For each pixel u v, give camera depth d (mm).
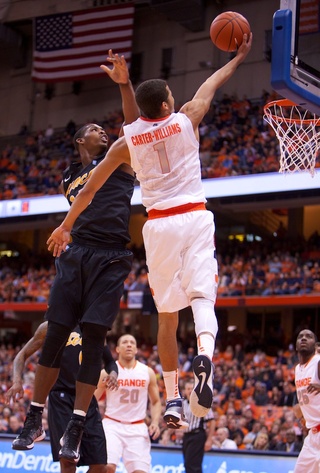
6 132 34625
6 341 30281
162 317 4430
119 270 4922
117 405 9547
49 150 31297
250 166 24828
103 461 6473
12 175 30594
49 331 4785
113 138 29797
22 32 33750
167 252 4199
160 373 20672
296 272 23641
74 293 4828
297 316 26438
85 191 4375
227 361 21750
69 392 6641
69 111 33250
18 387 5664
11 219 27688
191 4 28297
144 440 9586
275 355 24156
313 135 6609
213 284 4160
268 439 14727
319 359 8359
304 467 8609
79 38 29016
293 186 21484
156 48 31250
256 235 30312
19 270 30328
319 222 29500
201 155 26203
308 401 8617
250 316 27188
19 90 34562
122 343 9648
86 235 4980
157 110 4262
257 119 27203
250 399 18641
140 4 30344
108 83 32562
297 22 5520
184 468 11195
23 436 4668
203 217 4230
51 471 11609
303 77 5527
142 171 4293
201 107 4371
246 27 4777
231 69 4613
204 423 10977
